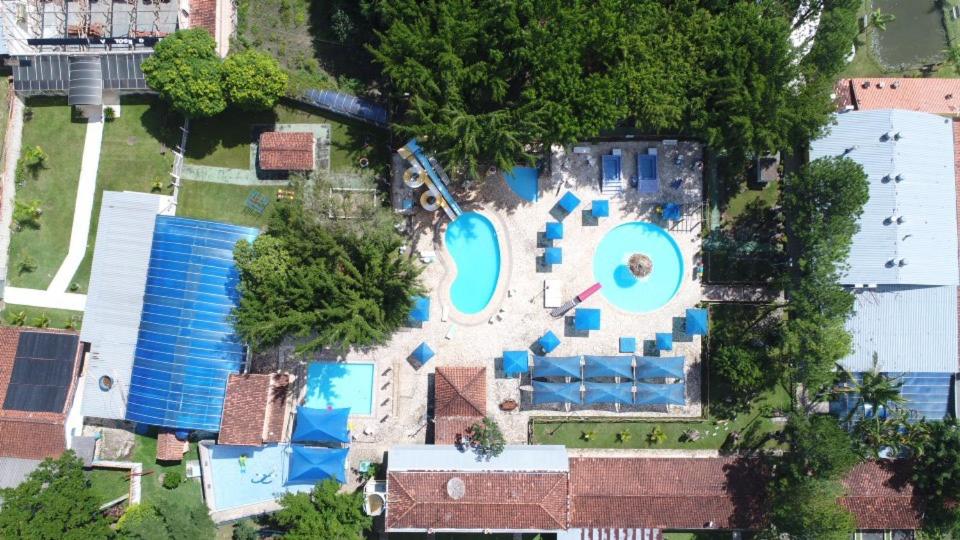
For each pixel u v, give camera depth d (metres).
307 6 45.94
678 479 43.56
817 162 40.34
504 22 38.03
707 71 40.12
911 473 43.19
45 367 43.31
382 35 39.34
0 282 45.28
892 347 43.41
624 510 43.34
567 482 42.12
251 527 44.06
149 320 42.91
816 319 39.28
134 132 45.78
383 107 44.72
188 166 45.88
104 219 43.94
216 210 45.94
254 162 45.94
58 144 45.78
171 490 44.88
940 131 43.12
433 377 45.75
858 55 46.00
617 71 39.25
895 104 44.28
